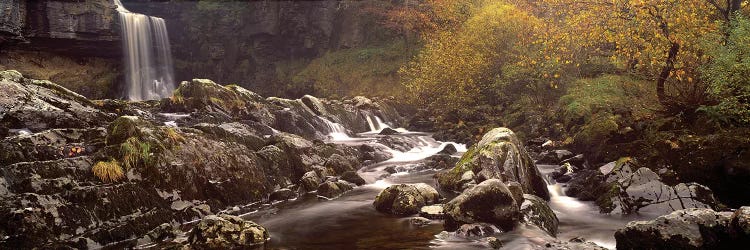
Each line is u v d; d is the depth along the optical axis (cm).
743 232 524
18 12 2419
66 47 2767
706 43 1111
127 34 3075
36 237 686
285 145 1296
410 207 905
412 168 1448
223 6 3778
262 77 3719
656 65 1326
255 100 1948
